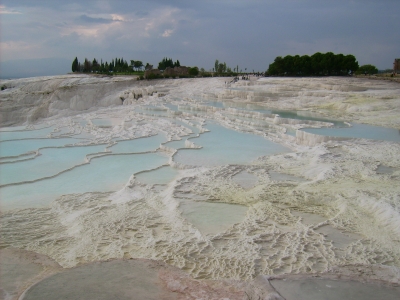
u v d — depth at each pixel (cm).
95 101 4178
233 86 3684
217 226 704
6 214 798
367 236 638
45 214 802
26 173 1159
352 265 516
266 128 1777
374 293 420
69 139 1775
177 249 610
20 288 435
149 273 444
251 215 745
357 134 1479
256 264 553
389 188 851
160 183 995
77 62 7819
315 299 405
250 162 1170
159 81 4834
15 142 1681
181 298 388
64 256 604
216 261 566
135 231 694
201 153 1291
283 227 693
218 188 906
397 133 1506
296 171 1058
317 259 563
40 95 4141
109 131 1989
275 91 2973
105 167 1202
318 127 1652
